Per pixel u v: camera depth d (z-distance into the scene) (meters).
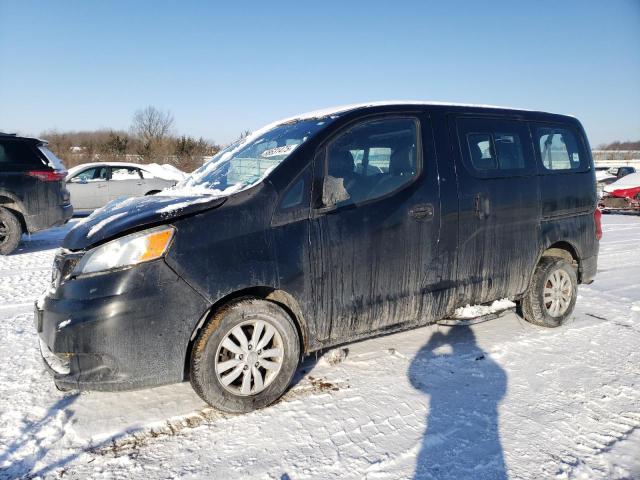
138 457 2.42
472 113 3.72
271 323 2.84
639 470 2.33
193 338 2.70
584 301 5.18
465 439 2.58
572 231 4.27
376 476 2.28
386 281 3.19
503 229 3.73
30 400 2.94
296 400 2.96
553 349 3.80
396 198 3.20
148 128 41.06
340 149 3.10
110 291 2.47
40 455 2.43
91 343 2.46
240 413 2.81
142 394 3.03
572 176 4.27
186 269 2.56
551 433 2.64
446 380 3.24
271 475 2.28
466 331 4.17
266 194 2.80
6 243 7.57
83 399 2.96
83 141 38.00
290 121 3.63
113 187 12.13
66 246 2.74
